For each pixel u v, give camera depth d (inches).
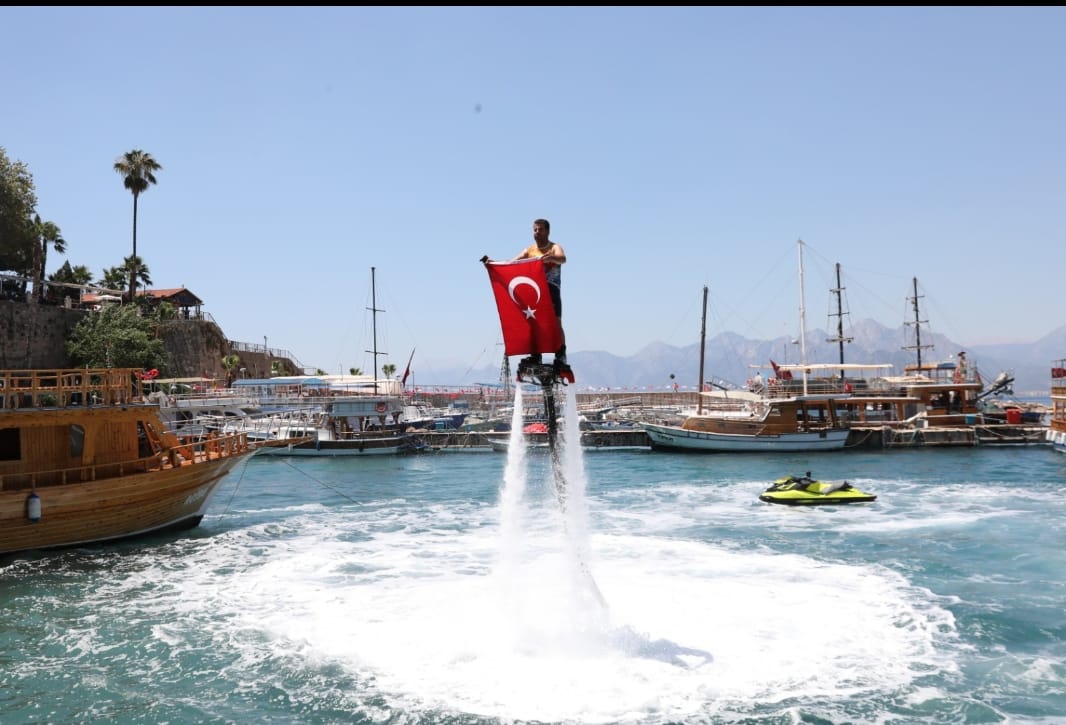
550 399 422.0
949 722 391.5
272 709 424.2
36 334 2236.7
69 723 417.4
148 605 644.1
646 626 539.8
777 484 1263.5
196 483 987.9
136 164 2883.9
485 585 671.8
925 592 644.7
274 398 2299.5
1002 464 1764.3
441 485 1540.4
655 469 1786.4
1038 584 671.1
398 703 420.8
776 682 440.1
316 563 793.6
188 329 2947.8
